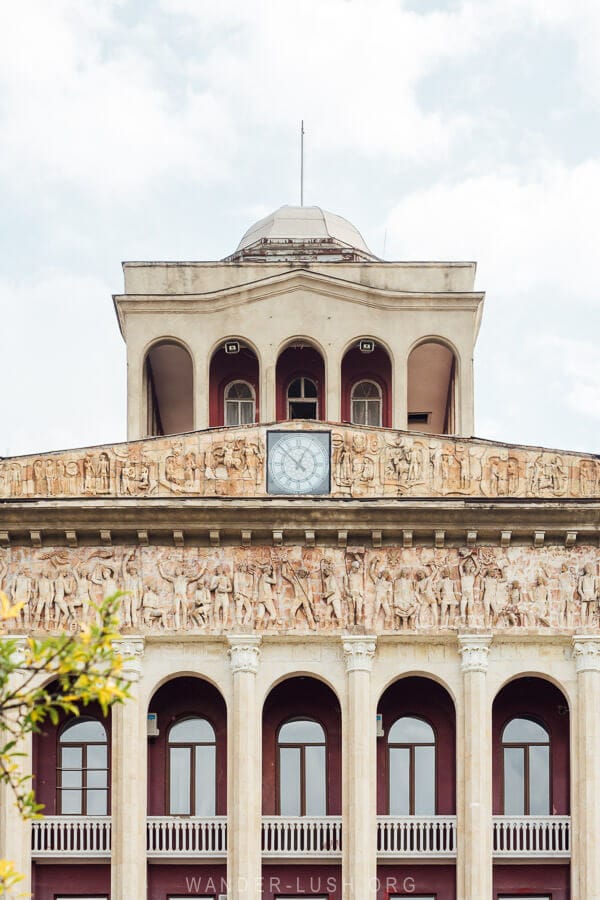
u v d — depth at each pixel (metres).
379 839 68.38
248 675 68.44
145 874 67.31
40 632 68.69
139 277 81.88
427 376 84.88
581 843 67.19
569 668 69.06
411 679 71.00
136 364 80.12
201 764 70.25
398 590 69.31
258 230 87.31
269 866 68.44
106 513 69.00
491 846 67.44
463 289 82.00
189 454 70.62
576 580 69.38
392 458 70.62
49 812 69.19
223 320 80.88
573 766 68.12
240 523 69.25
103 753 70.00
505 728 70.88
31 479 70.19
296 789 70.19
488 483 70.31
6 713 66.44
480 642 68.69
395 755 70.56
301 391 82.31
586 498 69.31
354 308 81.06
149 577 69.31
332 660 69.12
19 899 66.06
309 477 70.44
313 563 69.56
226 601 69.06
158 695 70.62
